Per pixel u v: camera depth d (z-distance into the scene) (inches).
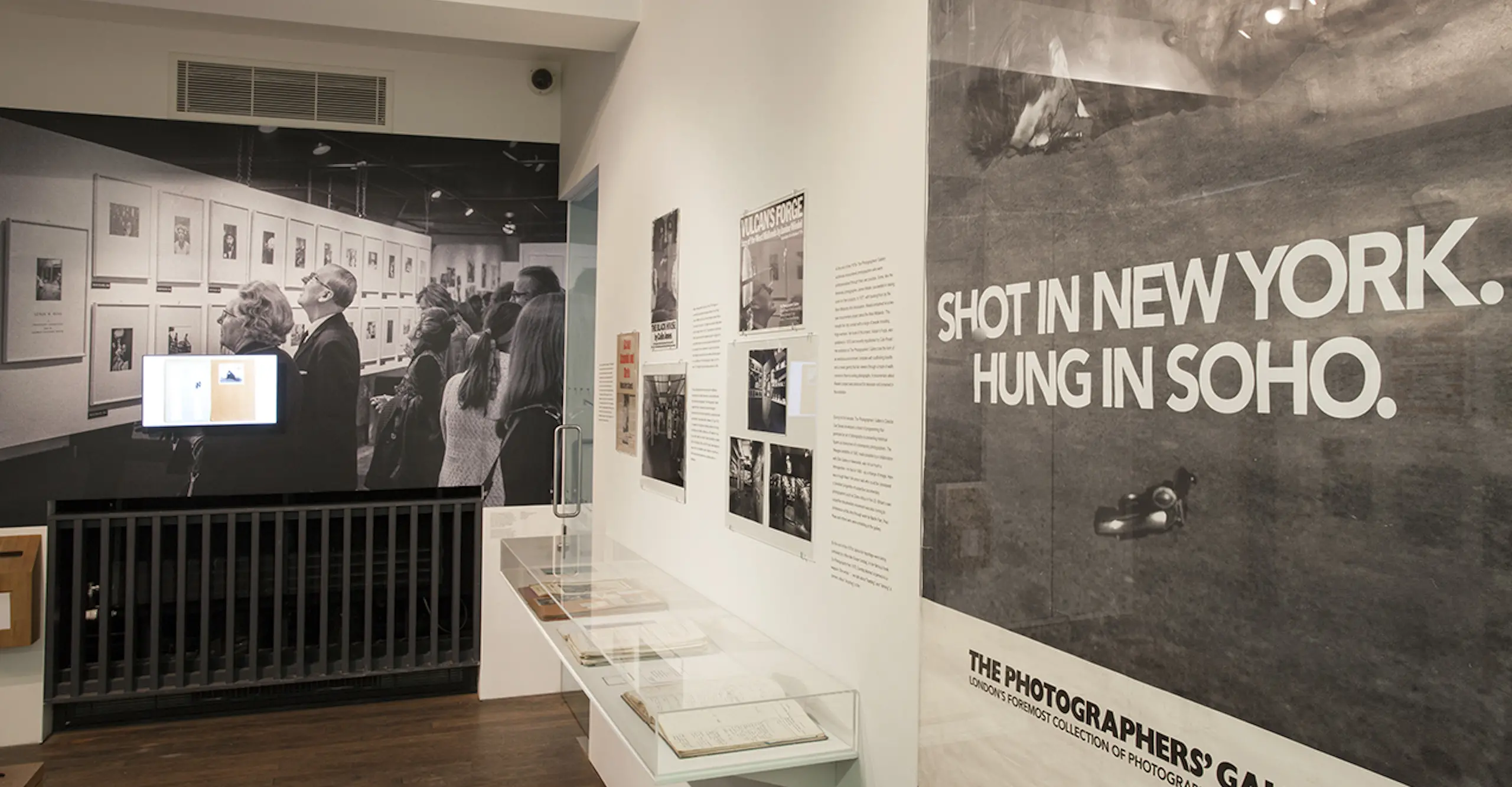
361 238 200.8
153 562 183.8
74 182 183.5
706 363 112.6
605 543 149.3
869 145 75.0
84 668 182.2
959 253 62.6
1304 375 38.8
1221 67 42.9
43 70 181.8
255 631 189.9
